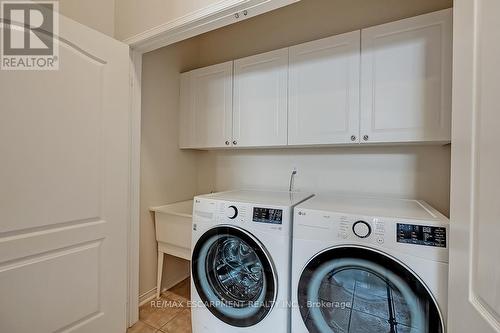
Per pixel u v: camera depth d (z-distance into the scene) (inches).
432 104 52.9
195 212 61.1
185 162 94.1
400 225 40.6
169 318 71.9
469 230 24.5
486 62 22.0
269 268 50.2
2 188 42.1
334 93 63.4
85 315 54.3
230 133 79.7
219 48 94.3
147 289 79.8
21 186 44.3
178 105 90.3
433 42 52.6
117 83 59.9
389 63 56.9
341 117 62.6
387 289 41.6
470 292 24.2
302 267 47.8
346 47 61.9
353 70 60.9
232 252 59.7
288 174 83.2
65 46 49.9
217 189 97.0
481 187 22.6
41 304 47.3
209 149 96.0
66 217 50.5
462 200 26.0
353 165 73.3
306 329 47.4
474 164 23.9
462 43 26.3
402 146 67.1
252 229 52.3
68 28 50.3
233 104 79.0
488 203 21.5
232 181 93.7
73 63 51.2
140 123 70.4
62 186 49.9
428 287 38.3
